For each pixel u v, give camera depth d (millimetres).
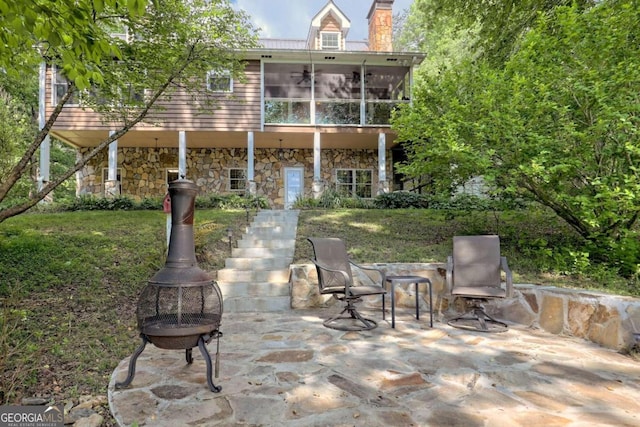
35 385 2590
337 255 4727
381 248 6352
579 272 4805
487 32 8961
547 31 5762
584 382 2684
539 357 3205
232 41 6594
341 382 2680
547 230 6598
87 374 2805
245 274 5906
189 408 2293
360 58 12094
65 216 8398
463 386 2615
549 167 4551
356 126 12172
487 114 5266
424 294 5336
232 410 2268
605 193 4305
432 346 3529
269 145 13680
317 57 11992
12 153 9562
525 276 4918
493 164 5316
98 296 4410
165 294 2693
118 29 5844
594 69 4695
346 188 14141
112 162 11312
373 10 14812
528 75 5117
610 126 4508
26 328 3465
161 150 13672
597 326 3615
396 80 13406
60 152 17719
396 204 10406
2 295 4141
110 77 5668
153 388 2582
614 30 4609
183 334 2518
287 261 6367
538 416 2184
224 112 11836
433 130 5715
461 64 6102
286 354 3289
